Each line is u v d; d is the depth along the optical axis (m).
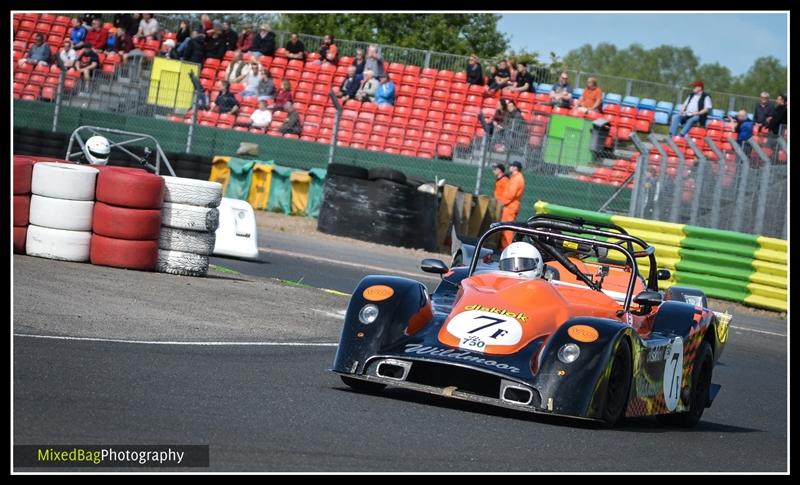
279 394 21.02
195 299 33.44
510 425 20.42
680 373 24.30
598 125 77.00
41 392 18.41
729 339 43.28
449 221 66.81
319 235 64.94
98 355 22.70
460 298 23.41
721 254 56.66
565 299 23.47
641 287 31.94
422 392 23.41
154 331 27.33
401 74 91.62
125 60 94.94
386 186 64.56
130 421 17.19
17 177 36.62
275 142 82.12
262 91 89.38
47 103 86.00
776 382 34.12
